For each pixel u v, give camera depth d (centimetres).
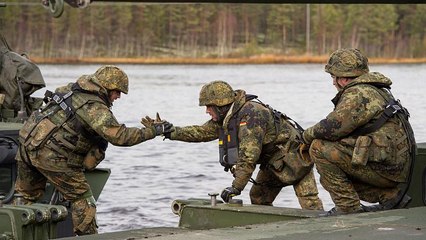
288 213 866
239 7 9700
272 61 9469
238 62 9544
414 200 970
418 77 6291
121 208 1598
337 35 9575
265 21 9738
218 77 6481
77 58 9138
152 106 3928
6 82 1178
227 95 1014
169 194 1750
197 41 9625
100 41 9288
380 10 9469
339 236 688
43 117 1002
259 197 1131
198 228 895
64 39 9106
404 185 916
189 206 902
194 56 9456
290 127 1080
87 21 9231
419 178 967
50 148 995
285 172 1078
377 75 878
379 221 745
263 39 9700
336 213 866
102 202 1659
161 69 8131
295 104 3928
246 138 1003
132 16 9350
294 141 1077
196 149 2394
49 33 9075
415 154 886
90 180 1105
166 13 9556
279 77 6462
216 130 1033
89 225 1010
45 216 870
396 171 871
